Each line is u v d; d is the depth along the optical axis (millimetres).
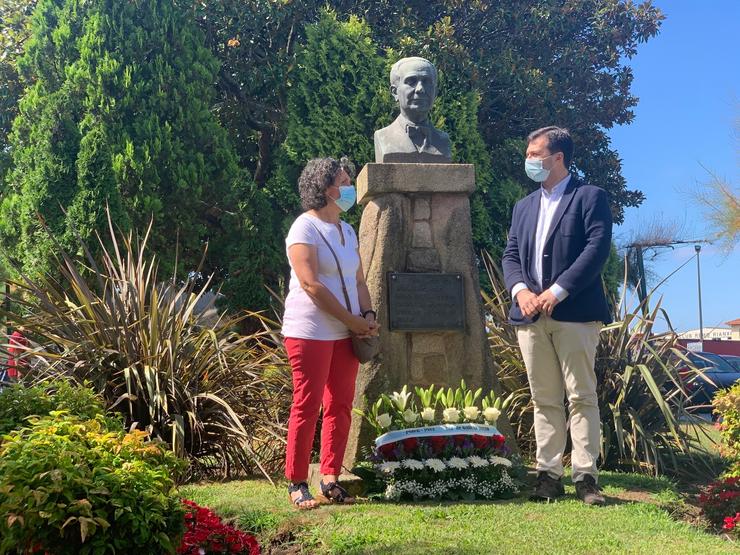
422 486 4336
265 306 12938
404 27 14602
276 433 5715
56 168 11047
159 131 12484
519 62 15383
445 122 13555
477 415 4676
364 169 5426
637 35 17188
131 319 5621
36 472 2457
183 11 13570
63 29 12734
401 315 5211
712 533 4195
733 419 5648
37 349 5535
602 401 6289
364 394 5051
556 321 4297
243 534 3207
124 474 2576
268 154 15609
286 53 14359
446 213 5457
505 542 3373
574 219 4348
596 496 4234
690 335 33438
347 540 3416
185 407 5410
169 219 12656
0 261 10781
